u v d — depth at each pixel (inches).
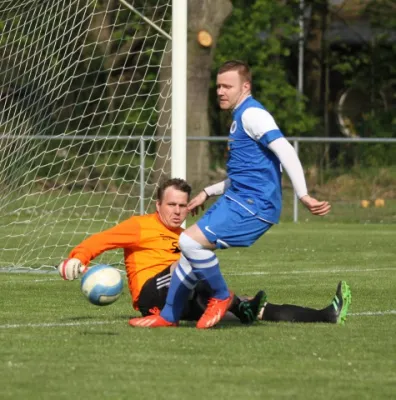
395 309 926.4
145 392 563.5
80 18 1752.0
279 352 679.1
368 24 3865.7
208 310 768.3
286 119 3602.4
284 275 1248.2
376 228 2087.8
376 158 2359.7
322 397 556.1
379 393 566.9
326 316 807.7
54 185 1872.5
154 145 2261.3
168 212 798.5
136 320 780.0
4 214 1809.8
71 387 573.6
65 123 2172.7
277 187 757.9
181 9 1159.6
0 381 588.1
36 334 747.4
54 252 1530.5
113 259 1363.2
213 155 2506.2
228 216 746.2
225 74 767.1
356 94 3902.6
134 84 2488.9
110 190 2186.3
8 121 1674.5
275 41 3595.0
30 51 1689.2
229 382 589.0
